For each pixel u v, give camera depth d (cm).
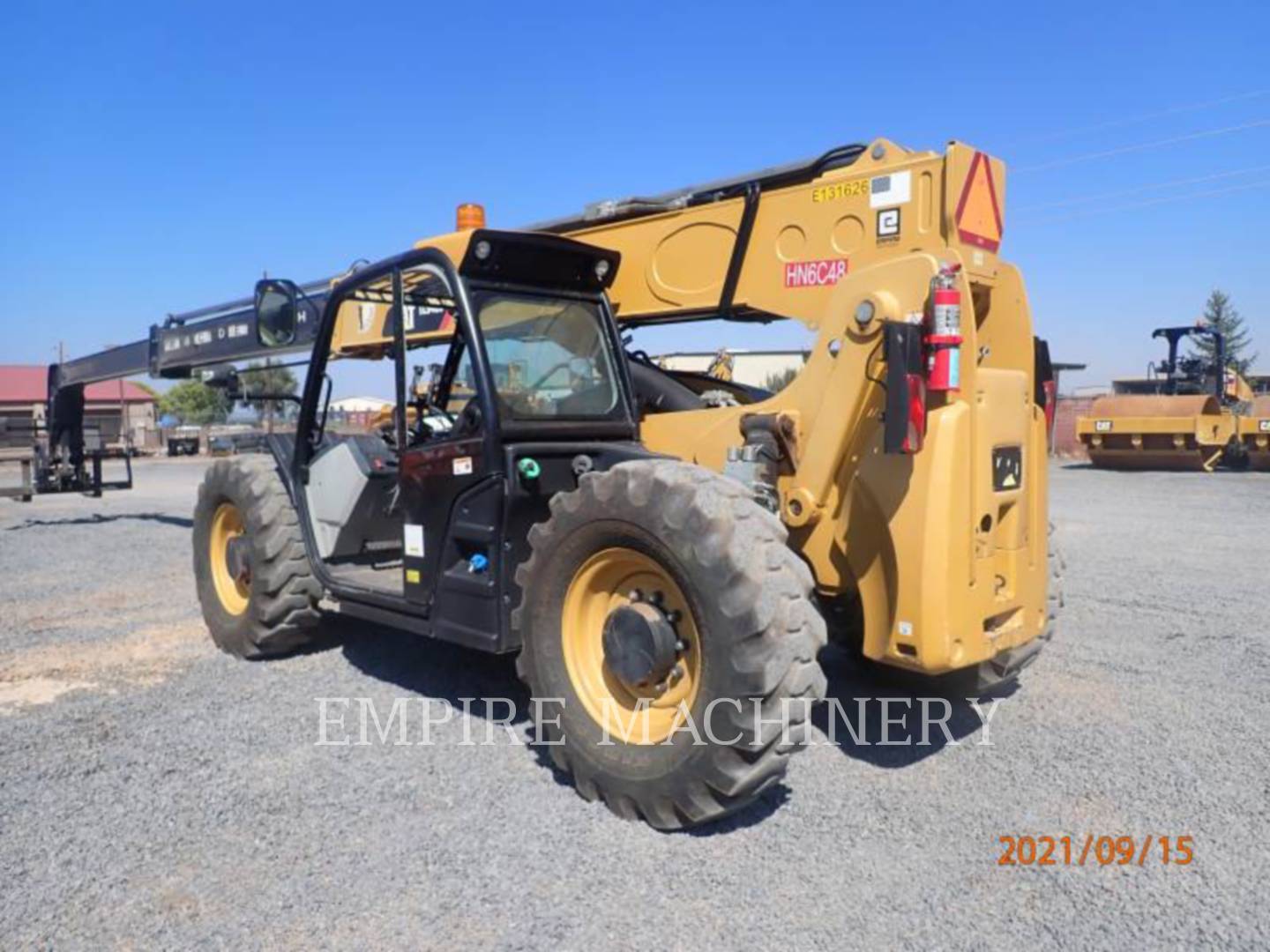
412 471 406
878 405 342
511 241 385
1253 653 519
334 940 253
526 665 349
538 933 256
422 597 405
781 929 257
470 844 303
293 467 508
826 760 373
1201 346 2423
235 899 272
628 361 459
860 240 397
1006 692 455
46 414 1195
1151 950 249
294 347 712
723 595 288
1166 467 1805
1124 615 608
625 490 316
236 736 398
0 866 291
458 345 423
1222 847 303
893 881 282
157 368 916
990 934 256
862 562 347
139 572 816
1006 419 350
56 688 472
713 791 295
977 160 378
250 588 505
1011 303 394
